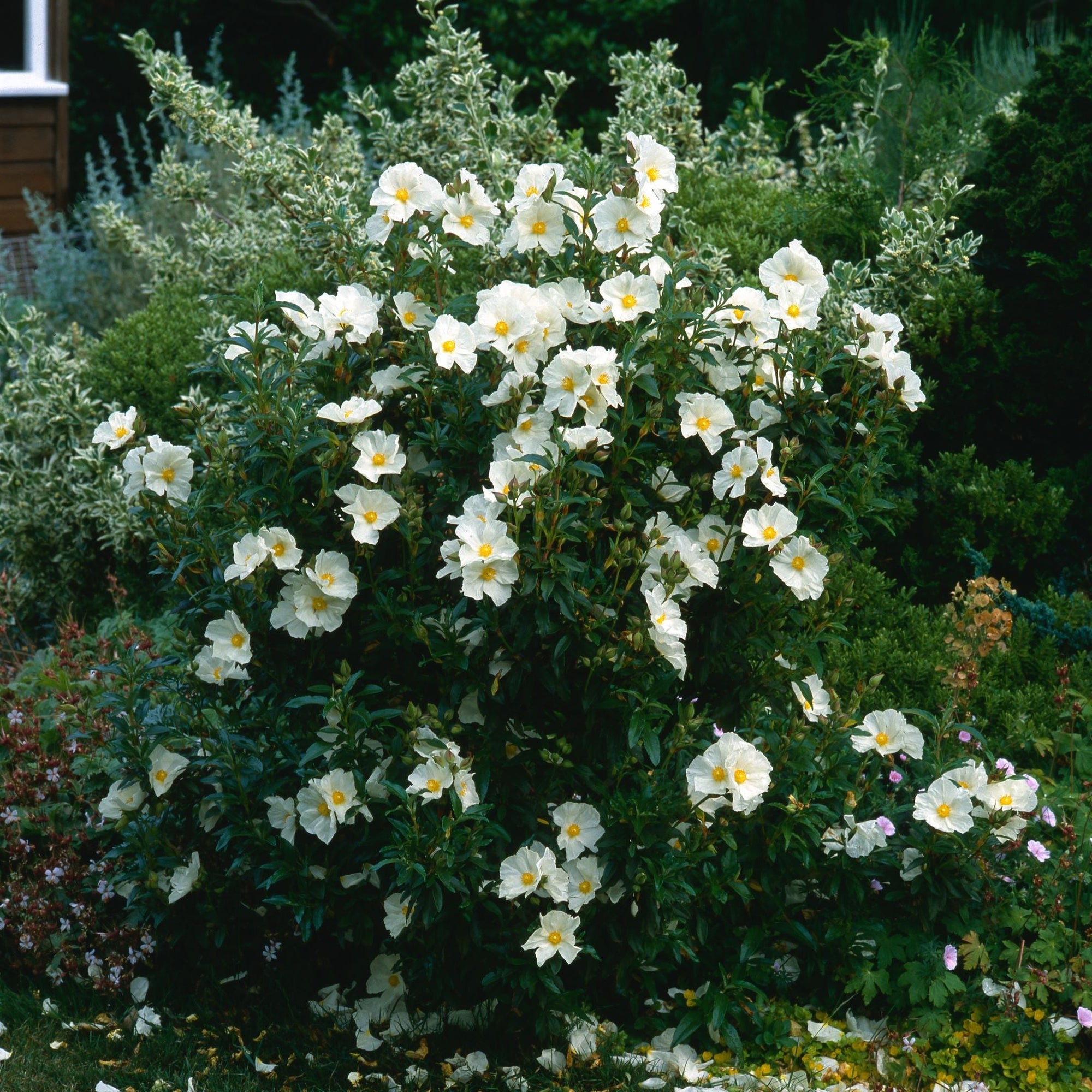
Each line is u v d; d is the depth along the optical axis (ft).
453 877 8.69
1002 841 10.32
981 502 14.85
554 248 9.74
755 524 9.01
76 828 11.43
